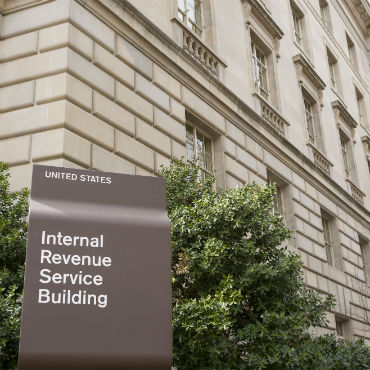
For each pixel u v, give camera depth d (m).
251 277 8.33
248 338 7.96
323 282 17.59
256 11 17.83
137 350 3.92
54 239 4.07
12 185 8.73
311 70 21.50
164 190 4.62
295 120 19.30
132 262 4.20
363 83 30.89
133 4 11.56
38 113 9.06
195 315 7.26
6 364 6.19
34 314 3.79
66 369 3.72
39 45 9.62
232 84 15.04
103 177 4.47
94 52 9.93
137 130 10.45
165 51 11.99
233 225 8.65
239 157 14.17
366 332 20.20
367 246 23.86
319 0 27.38
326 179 20.36
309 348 8.43
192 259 8.07
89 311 3.93
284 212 16.98
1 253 7.21
